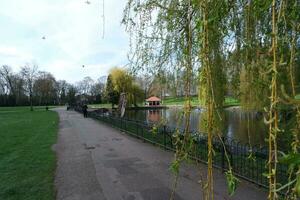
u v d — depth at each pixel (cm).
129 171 842
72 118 3344
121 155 1078
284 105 122
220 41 247
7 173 820
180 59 249
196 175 748
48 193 655
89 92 7712
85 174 816
